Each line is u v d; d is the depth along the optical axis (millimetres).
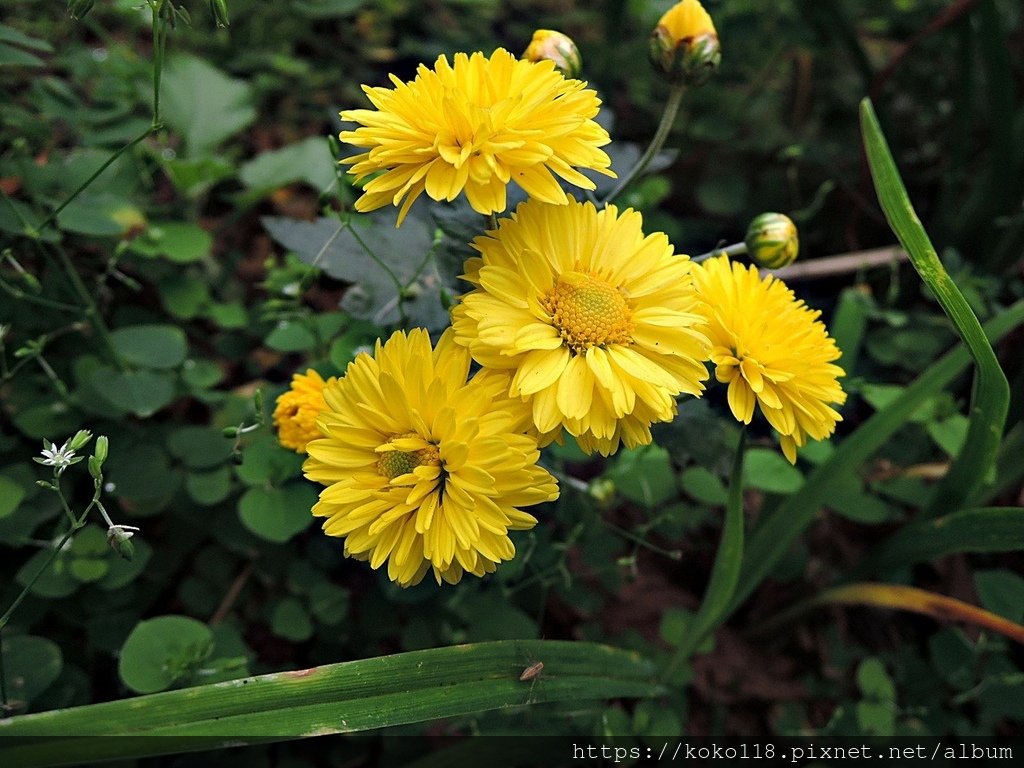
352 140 135
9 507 185
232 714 130
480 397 136
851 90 372
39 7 285
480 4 404
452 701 146
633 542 263
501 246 142
